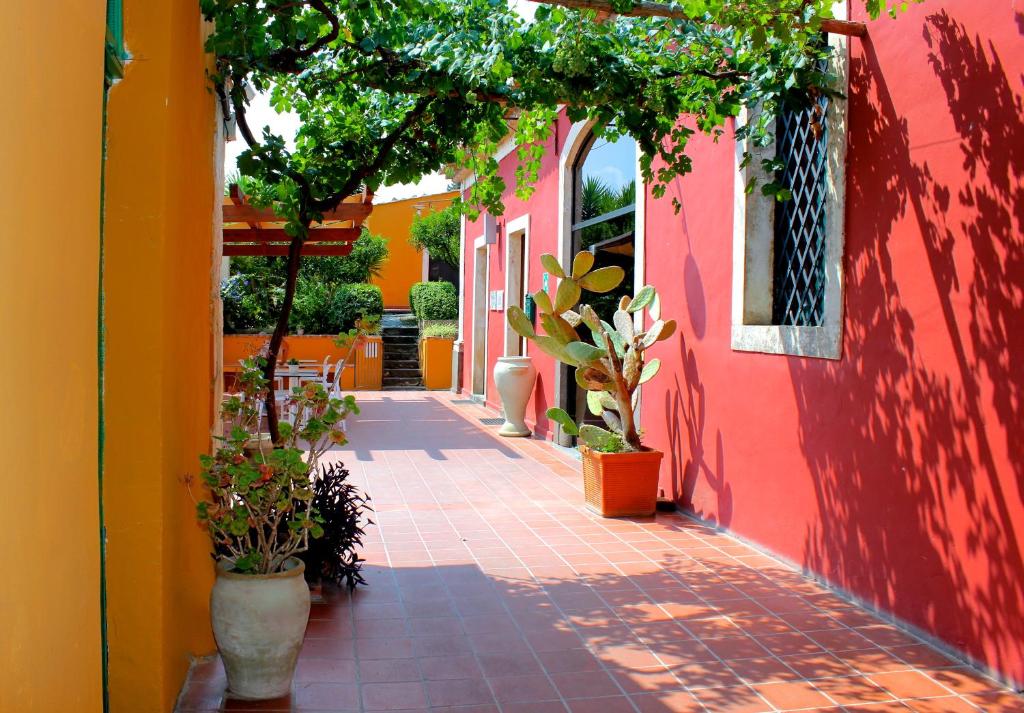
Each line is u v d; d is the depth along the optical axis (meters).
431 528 6.02
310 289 17.86
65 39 1.76
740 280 5.58
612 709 3.27
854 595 4.46
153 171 2.98
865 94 4.36
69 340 1.82
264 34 3.86
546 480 7.79
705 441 6.16
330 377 13.34
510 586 4.73
